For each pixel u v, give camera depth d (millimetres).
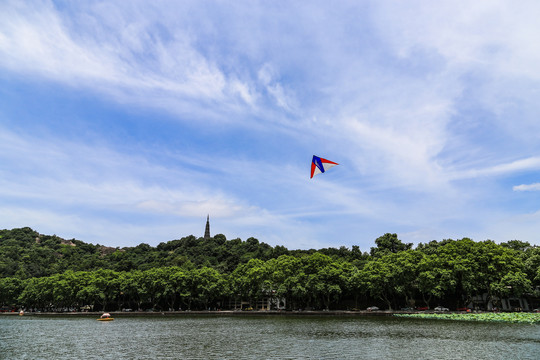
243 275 123500
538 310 100188
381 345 43344
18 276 159000
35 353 40844
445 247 100312
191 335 55844
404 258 100688
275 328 64500
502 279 89062
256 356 37375
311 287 104250
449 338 48281
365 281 101125
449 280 91938
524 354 36156
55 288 124500
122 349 42938
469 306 110125
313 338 50125
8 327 74000
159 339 51594
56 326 75938
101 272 131625
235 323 76750
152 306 134500
